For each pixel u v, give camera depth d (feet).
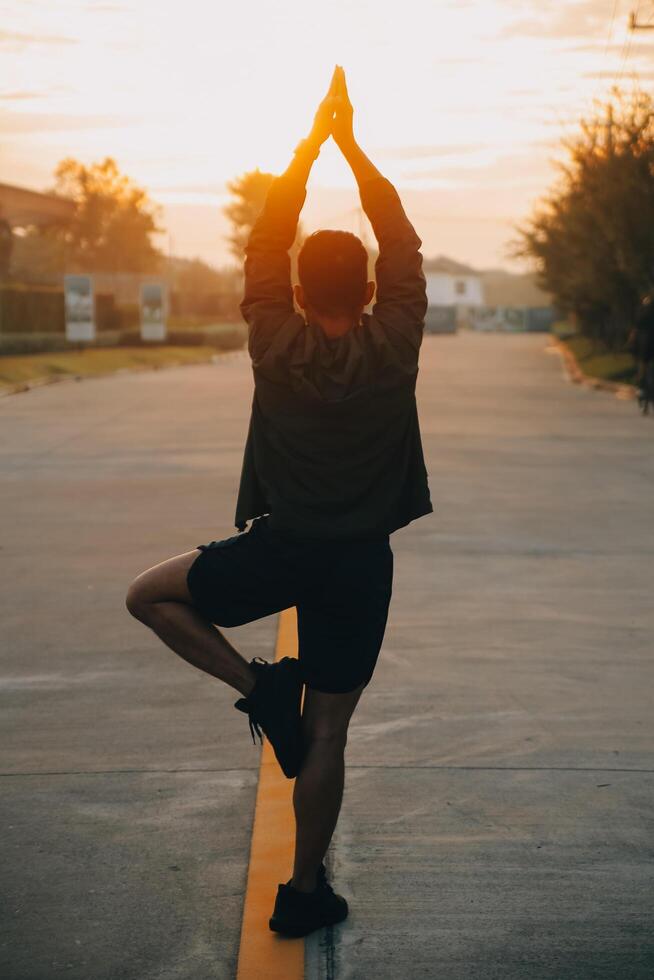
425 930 10.47
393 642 20.27
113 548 28.48
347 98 10.16
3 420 63.57
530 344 220.43
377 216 10.03
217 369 131.03
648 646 20.15
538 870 11.65
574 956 10.07
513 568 26.48
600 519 32.94
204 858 11.90
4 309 129.18
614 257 102.22
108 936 10.38
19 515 33.19
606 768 14.42
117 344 161.79
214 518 32.48
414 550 28.43
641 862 11.85
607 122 96.84
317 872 10.45
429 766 14.44
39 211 150.10
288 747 9.84
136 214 273.95
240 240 314.14
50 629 21.21
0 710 16.71
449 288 443.32
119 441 52.31
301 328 9.47
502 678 18.20
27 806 13.21
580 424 61.87
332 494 9.45
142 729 15.84
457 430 58.03
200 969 9.87
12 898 11.05
